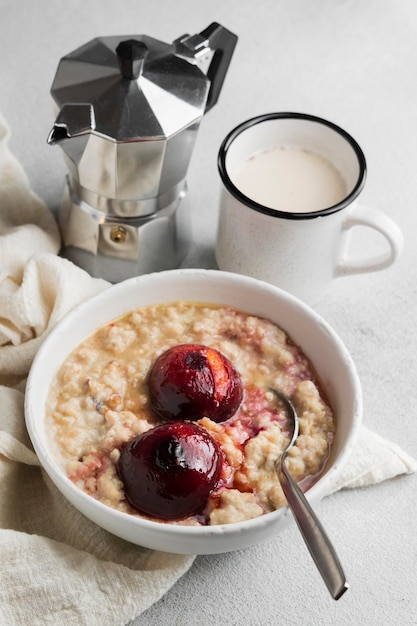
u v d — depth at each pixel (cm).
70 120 60
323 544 51
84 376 60
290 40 86
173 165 65
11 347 65
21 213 72
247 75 83
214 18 87
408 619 59
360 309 71
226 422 59
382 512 63
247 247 67
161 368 58
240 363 61
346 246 68
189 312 64
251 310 64
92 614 56
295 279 68
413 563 61
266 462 56
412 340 70
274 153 70
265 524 53
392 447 64
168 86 64
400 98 83
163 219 68
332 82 83
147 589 57
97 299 62
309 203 68
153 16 86
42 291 66
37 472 62
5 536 56
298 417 59
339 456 55
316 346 62
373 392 68
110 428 58
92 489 56
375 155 79
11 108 80
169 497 54
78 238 70
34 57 83
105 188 66
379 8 89
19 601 55
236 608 59
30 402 57
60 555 57
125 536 55
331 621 59
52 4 86
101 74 64
